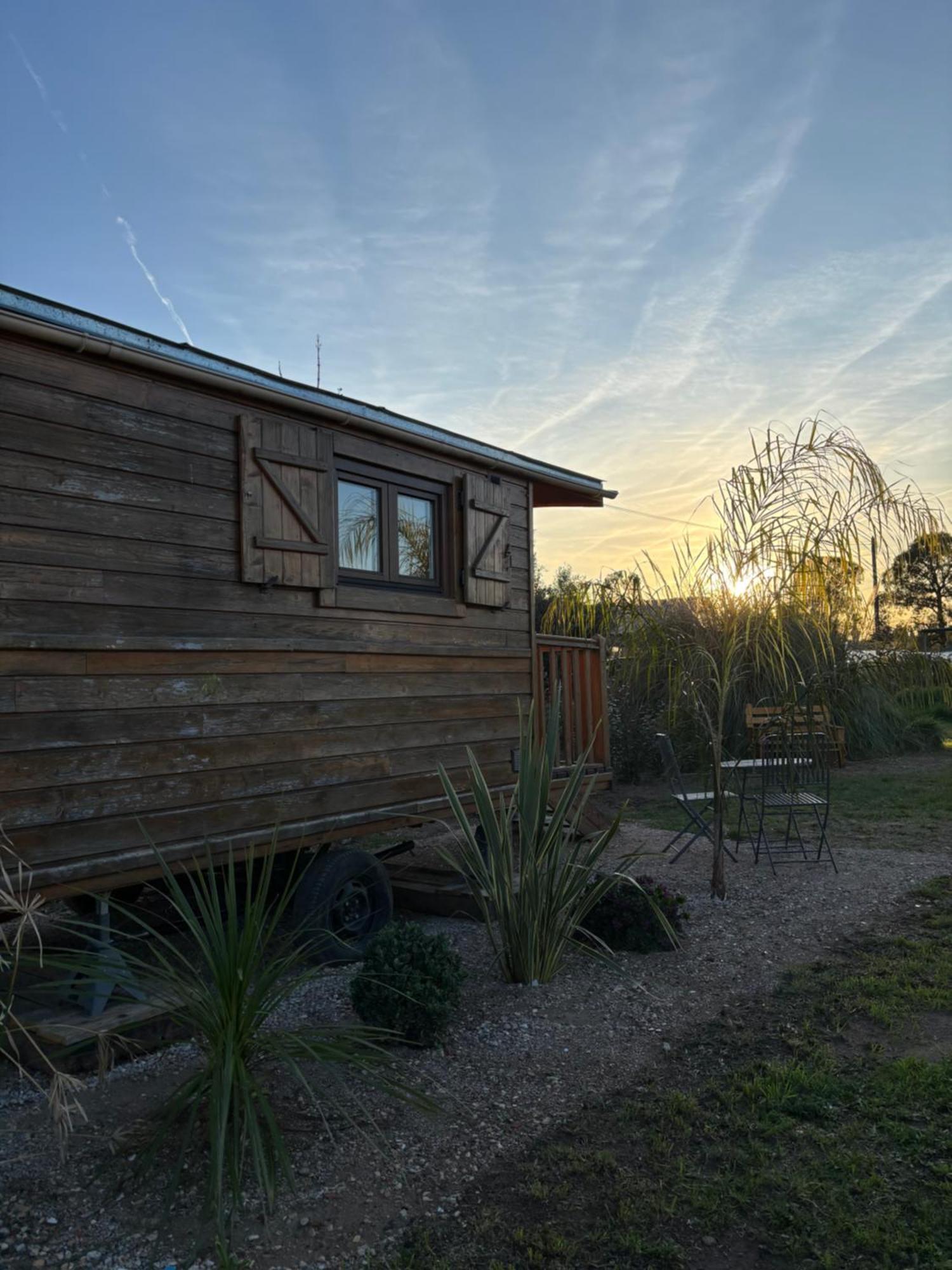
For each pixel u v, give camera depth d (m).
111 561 4.34
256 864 5.25
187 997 2.98
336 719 5.48
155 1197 2.79
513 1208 2.74
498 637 7.01
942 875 6.57
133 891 5.24
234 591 4.95
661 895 5.15
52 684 4.04
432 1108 3.04
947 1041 3.79
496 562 6.91
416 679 6.14
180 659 4.61
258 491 5.04
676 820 9.35
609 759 8.55
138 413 4.52
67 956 4.04
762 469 5.74
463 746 6.53
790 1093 3.34
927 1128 3.08
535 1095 3.48
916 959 4.79
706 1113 3.27
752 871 6.95
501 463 6.87
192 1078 2.85
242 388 4.88
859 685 6.71
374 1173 2.93
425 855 7.66
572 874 4.70
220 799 4.76
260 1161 2.55
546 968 4.65
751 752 11.51
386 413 5.81
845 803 9.90
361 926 5.64
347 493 5.80
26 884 3.87
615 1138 3.13
